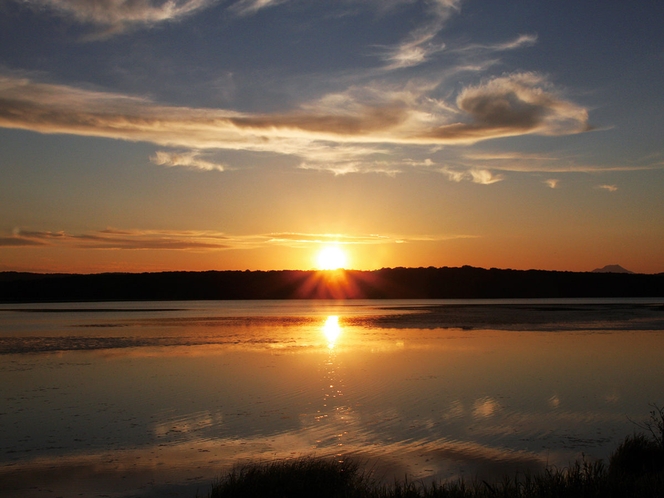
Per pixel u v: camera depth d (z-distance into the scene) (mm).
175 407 15039
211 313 65188
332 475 9141
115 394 16750
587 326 41000
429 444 11836
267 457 11070
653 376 19484
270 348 27922
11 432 12781
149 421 13656
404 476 10023
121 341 31734
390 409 14727
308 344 29719
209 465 10641
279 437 12359
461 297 146500
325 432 12695
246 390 17203
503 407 14891
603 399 15836
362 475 9562
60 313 65562
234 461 10852
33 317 56812
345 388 17422
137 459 10992
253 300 142875
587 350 26609
